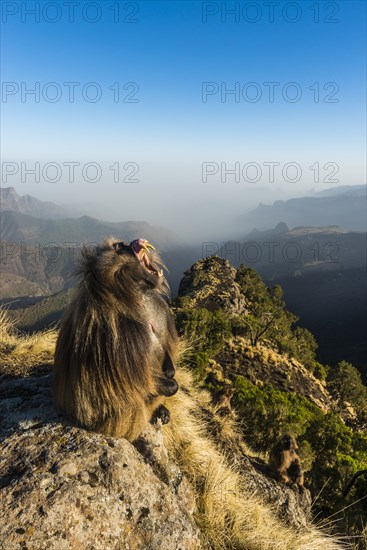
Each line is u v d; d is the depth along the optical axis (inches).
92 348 112.0
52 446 123.0
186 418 222.5
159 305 130.0
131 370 113.0
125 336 112.3
